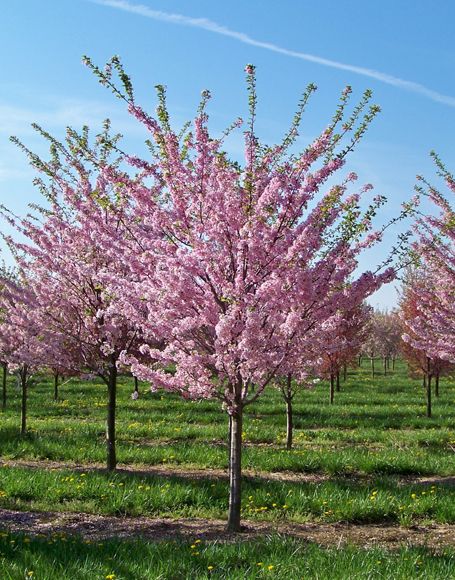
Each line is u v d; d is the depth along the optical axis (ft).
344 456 40.83
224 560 20.83
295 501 29.91
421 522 28.04
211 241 25.64
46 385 98.89
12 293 38.47
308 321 24.54
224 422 62.13
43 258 36.01
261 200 23.72
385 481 33.76
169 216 25.59
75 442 46.39
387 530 26.89
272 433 53.21
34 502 30.48
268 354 23.88
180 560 20.61
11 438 47.34
